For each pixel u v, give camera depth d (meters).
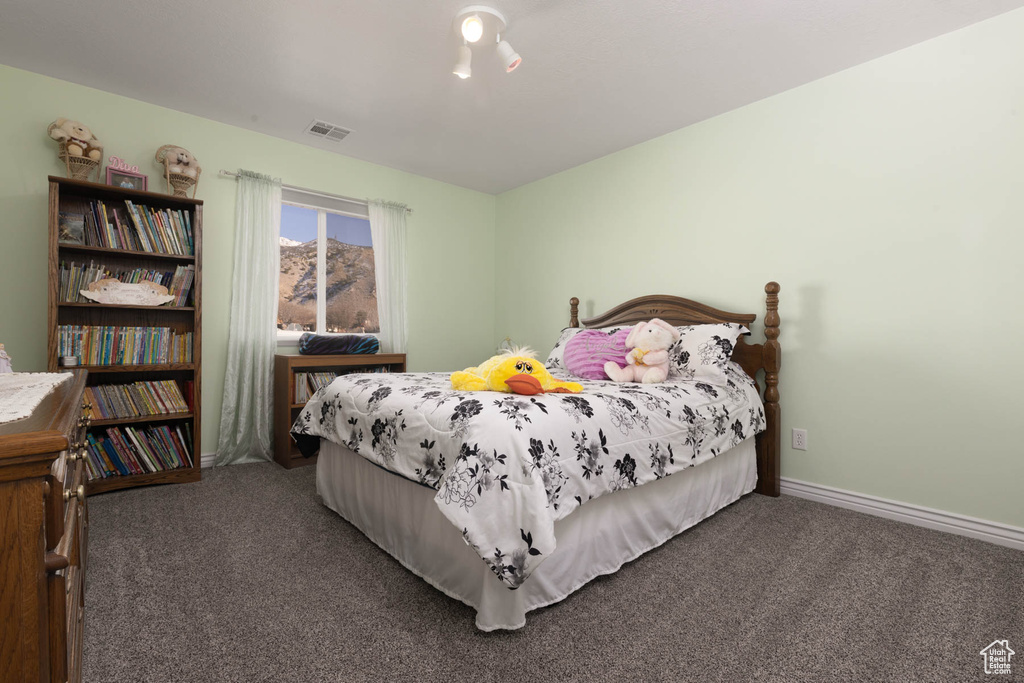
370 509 1.94
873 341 2.29
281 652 1.24
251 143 3.19
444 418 1.53
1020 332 1.91
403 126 3.09
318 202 3.52
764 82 2.51
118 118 2.72
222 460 3.07
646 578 1.63
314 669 1.18
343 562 1.76
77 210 2.58
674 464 1.84
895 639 1.31
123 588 1.55
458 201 4.29
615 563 1.67
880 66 2.27
